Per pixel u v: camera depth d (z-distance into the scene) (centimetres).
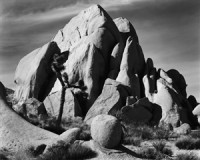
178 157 2303
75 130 2491
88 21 4950
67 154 2214
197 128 3834
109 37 4631
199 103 4588
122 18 5281
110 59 4522
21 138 2564
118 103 3978
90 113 3959
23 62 4819
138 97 4219
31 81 4528
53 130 3041
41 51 4675
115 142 2259
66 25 5331
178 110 3944
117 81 4119
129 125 3531
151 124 3847
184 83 4719
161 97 4066
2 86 3012
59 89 4362
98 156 2206
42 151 2378
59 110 3778
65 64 4519
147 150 2330
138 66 4516
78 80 4366
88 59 4394
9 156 2341
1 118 2706
